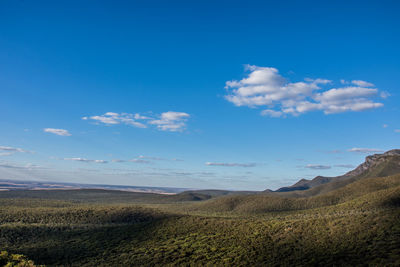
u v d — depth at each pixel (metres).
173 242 71.12
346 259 42.97
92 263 58.69
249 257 52.69
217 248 61.31
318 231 60.59
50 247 68.75
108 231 86.56
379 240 47.97
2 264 37.12
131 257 61.72
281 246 56.56
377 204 101.50
